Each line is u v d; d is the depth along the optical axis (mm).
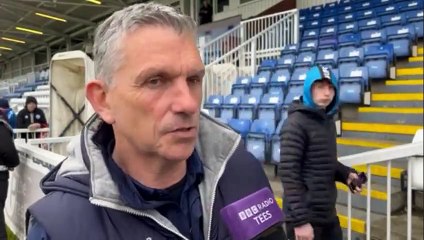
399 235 2748
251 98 6184
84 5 15977
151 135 655
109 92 690
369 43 6820
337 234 2033
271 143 4777
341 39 7609
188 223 753
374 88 5672
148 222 703
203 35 11688
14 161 3432
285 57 7613
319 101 1949
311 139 1909
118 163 735
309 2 12055
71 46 22844
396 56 6258
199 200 780
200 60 688
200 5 14852
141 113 651
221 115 6363
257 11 13086
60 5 16906
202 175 796
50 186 731
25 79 20859
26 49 27438
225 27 11062
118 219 691
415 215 3105
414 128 4367
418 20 7445
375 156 2066
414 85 5238
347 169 2057
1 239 3453
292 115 1950
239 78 7363
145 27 654
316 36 8672
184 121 649
